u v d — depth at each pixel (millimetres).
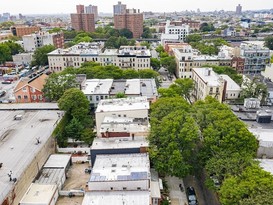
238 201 44594
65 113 82000
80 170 66750
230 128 58250
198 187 61938
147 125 71312
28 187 56031
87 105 84375
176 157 55969
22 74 155875
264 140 61875
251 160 51844
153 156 57938
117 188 51250
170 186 62344
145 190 50219
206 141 57469
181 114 63875
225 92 101750
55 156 68500
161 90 96688
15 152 61094
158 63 164625
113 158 59562
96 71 120938
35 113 83625
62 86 95938
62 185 60625
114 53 161500
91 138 76500
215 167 52406
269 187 43250
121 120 74500
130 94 94812
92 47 182375
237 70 150500
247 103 85250
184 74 143375
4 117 80938
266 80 118500
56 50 172500
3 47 178500
